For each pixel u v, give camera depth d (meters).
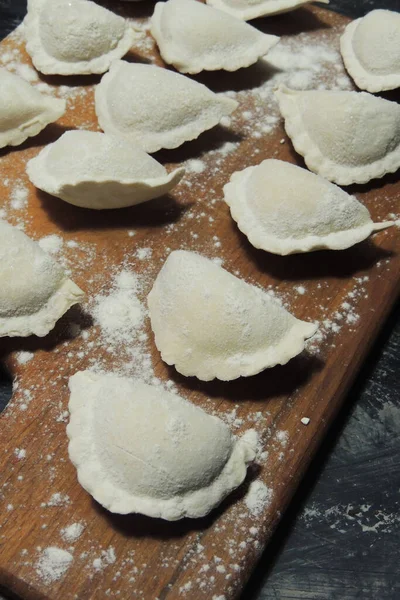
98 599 0.35
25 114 0.46
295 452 0.39
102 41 0.49
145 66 0.47
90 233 0.44
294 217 0.42
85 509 0.37
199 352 0.39
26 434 0.38
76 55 0.49
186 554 0.36
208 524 0.37
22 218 0.44
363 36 0.50
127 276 0.43
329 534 0.40
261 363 0.39
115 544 0.36
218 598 0.35
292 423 0.39
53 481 0.37
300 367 0.41
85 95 0.49
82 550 0.36
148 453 0.36
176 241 0.44
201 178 0.46
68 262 0.43
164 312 0.40
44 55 0.49
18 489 0.37
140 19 0.53
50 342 0.41
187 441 0.36
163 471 0.36
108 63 0.49
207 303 0.39
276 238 0.43
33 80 0.49
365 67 0.50
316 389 0.40
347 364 0.41
